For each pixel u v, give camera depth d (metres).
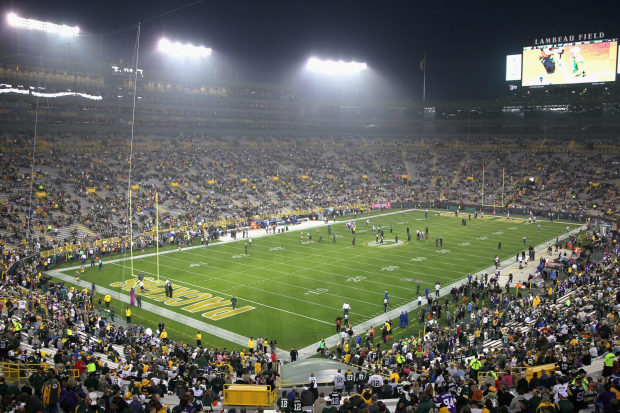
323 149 108.19
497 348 27.06
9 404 12.44
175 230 63.44
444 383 15.88
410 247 58.62
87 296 37.34
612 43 91.62
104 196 67.06
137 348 26.06
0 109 74.06
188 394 13.25
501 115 112.00
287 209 79.06
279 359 29.09
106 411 11.84
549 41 97.19
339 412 13.42
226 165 88.94
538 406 11.74
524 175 93.81
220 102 104.38
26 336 25.83
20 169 67.25
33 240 52.25
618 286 33.62
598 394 12.70
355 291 42.06
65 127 81.56
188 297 40.38
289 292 41.69
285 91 114.81
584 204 80.75
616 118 101.19
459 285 44.00
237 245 59.78
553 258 53.25
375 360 26.92
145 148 86.75
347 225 70.25
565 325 27.16
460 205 87.56
